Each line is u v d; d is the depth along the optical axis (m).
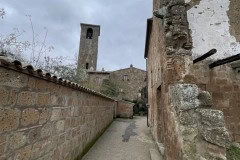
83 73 12.87
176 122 2.96
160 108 5.96
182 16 3.69
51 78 2.62
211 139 2.48
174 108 3.10
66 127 3.50
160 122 5.87
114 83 27.34
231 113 4.15
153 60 7.81
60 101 3.18
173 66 3.48
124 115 17.33
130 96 26.84
